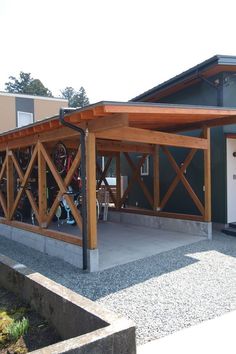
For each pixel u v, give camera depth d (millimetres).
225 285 4633
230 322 3518
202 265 5586
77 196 8805
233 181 8953
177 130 8227
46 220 7133
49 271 5500
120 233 8672
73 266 5793
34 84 50219
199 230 8000
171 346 3037
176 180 8852
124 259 6102
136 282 4820
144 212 9891
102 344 2088
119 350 2160
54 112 19375
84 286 4695
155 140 6621
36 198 9469
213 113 6363
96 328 2363
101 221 10938
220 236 8070
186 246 6988
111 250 6793
